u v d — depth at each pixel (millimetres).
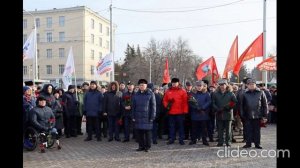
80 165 7230
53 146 9875
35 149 9328
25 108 9125
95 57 63562
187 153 8516
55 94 11578
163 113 10555
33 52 13945
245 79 10797
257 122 9086
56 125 11117
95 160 7758
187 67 62625
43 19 59344
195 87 10297
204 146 9633
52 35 59250
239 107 10164
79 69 59312
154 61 63125
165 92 10609
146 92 8914
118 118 11031
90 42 61438
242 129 11094
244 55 12008
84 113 11266
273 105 15906
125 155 8336
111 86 11109
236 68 12117
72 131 12242
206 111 9828
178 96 10023
